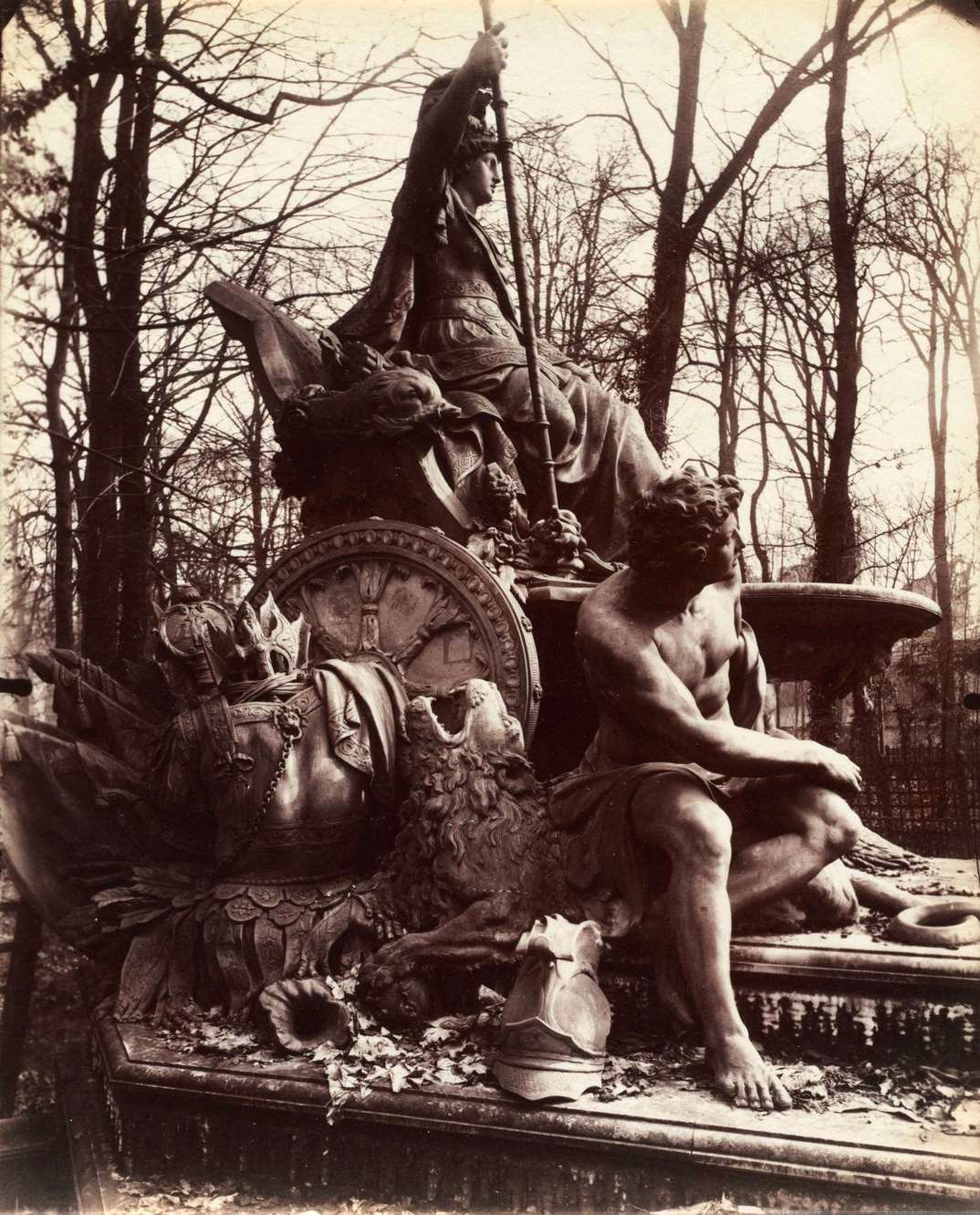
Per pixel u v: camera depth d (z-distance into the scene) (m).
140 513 8.36
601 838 4.16
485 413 5.70
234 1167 3.89
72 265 6.23
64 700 5.47
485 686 4.57
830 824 4.24
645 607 4.23
